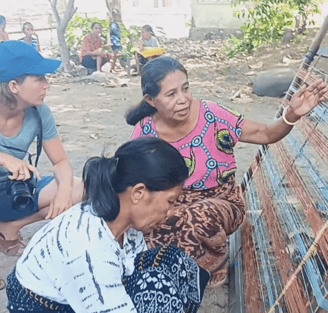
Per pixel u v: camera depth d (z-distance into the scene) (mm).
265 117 7402
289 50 11469
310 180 3381
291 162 2953
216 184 2932
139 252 2086
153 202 1740
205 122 2836
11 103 2877
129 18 25828
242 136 2910
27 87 2826
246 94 8789
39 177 2982
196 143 2840
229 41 13148
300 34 12164
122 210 1749
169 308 1990
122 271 1925
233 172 2963
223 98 8602
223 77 10305
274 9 11812
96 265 1704
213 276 3076
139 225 1793
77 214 1774
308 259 2127
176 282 2102
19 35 17078
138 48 10914
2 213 3227
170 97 2637
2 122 2959
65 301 1835
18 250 3486
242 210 3029
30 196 3051
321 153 2533
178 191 1777
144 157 1704
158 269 2061
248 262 2941
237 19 15922
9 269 3383
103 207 1722
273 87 8523
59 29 11141
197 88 9445
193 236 2666
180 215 2709
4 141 3025
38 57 2854
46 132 3250
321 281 1994
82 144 6070
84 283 1720
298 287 2125
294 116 2750
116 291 1733
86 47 10922
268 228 2877
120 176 1705
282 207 2842
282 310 2225
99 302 1717
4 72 2781
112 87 9734
